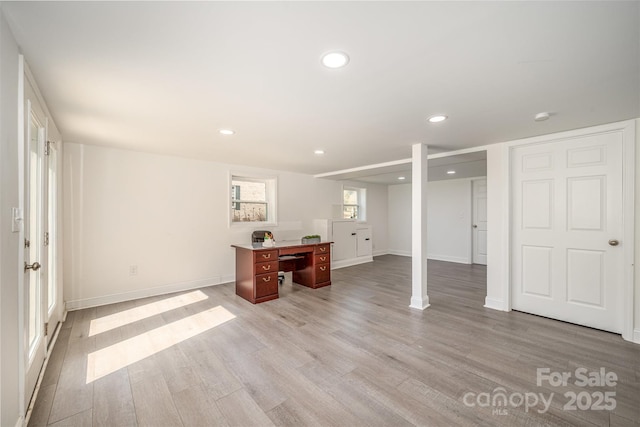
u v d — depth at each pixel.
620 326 2.66
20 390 1.44
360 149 3.66
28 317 1.66
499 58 1.53
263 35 1.32
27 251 1.65
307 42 1.38
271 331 2.75
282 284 4.61
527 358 2.23
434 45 1.41
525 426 1.52
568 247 2.97
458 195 6.69
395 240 7.88
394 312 3.27
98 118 2.46
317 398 1.75
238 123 2.62
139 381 1.93
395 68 1.63
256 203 5.19
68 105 2.17
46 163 2.20
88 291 3.45
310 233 5.94
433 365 2.12
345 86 1.87
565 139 2.96
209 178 4.47
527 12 1.16
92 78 1.74
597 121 2.58
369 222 7.43
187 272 4.25
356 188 7.10
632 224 2.54
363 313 3.24
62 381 1.93
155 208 3.95
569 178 2.96
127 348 2.40
